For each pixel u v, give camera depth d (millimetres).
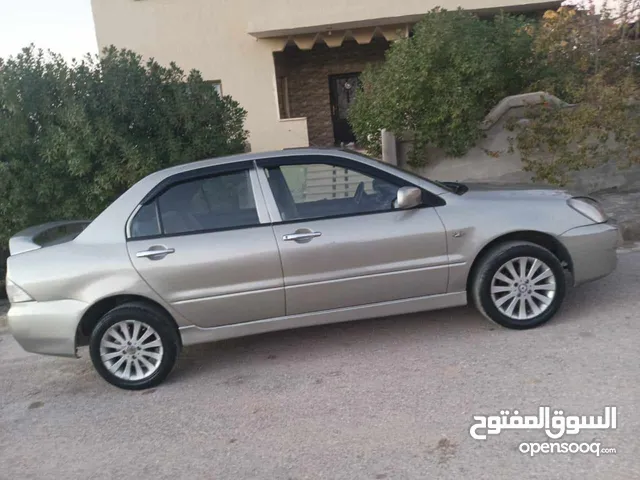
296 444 3721
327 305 4871
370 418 3906
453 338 4996
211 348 5500
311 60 15773
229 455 3699
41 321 4695
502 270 4914
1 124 7391
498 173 10000
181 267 4684
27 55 7668
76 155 7391
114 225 4816
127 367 4801
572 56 10094
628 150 8711
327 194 4930
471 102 9234
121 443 4020
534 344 4688
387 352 4891
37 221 7898
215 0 13859
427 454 3453
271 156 4977
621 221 7855
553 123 9062
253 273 4727
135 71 8039
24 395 5016
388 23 13344
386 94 9648
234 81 14141
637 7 10188
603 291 5688
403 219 4840
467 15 9672
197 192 4883
